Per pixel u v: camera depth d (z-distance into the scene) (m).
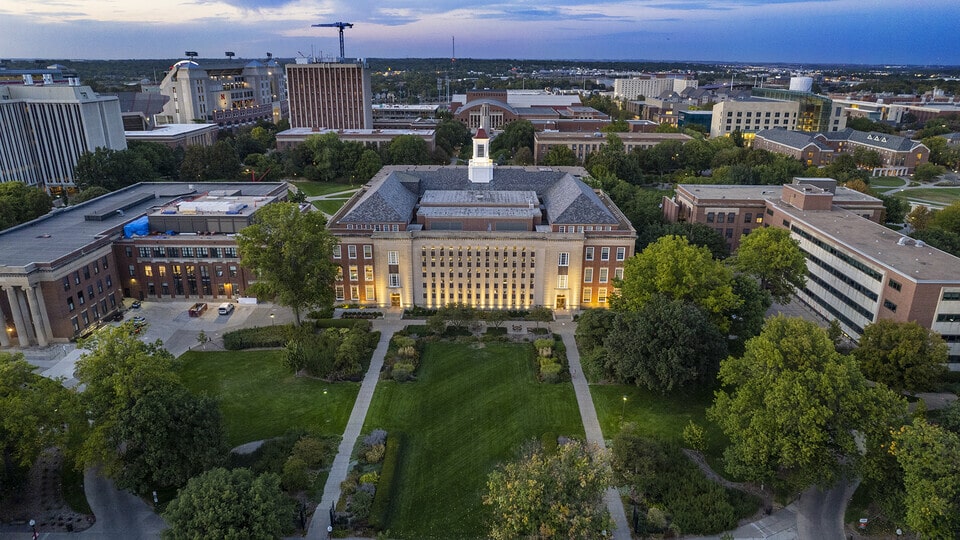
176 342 104.88
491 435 79.50
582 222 115.31
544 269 115.56
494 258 115.50
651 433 79.56
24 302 100.12
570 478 54.34
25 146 197.88
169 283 121.94
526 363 98.25
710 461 74.50
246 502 54.44
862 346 86.44
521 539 53.59
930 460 53.72
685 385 85.75
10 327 102.44
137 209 136.12
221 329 110.00
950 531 52.28
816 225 121.75
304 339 98.94
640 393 89.19
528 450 72.50
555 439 76.50
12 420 59.94
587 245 115.38
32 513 65.06
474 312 108.56
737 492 68.12
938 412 81.94
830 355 65.69
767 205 143.62
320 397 87.88
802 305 124.62
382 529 63.09
